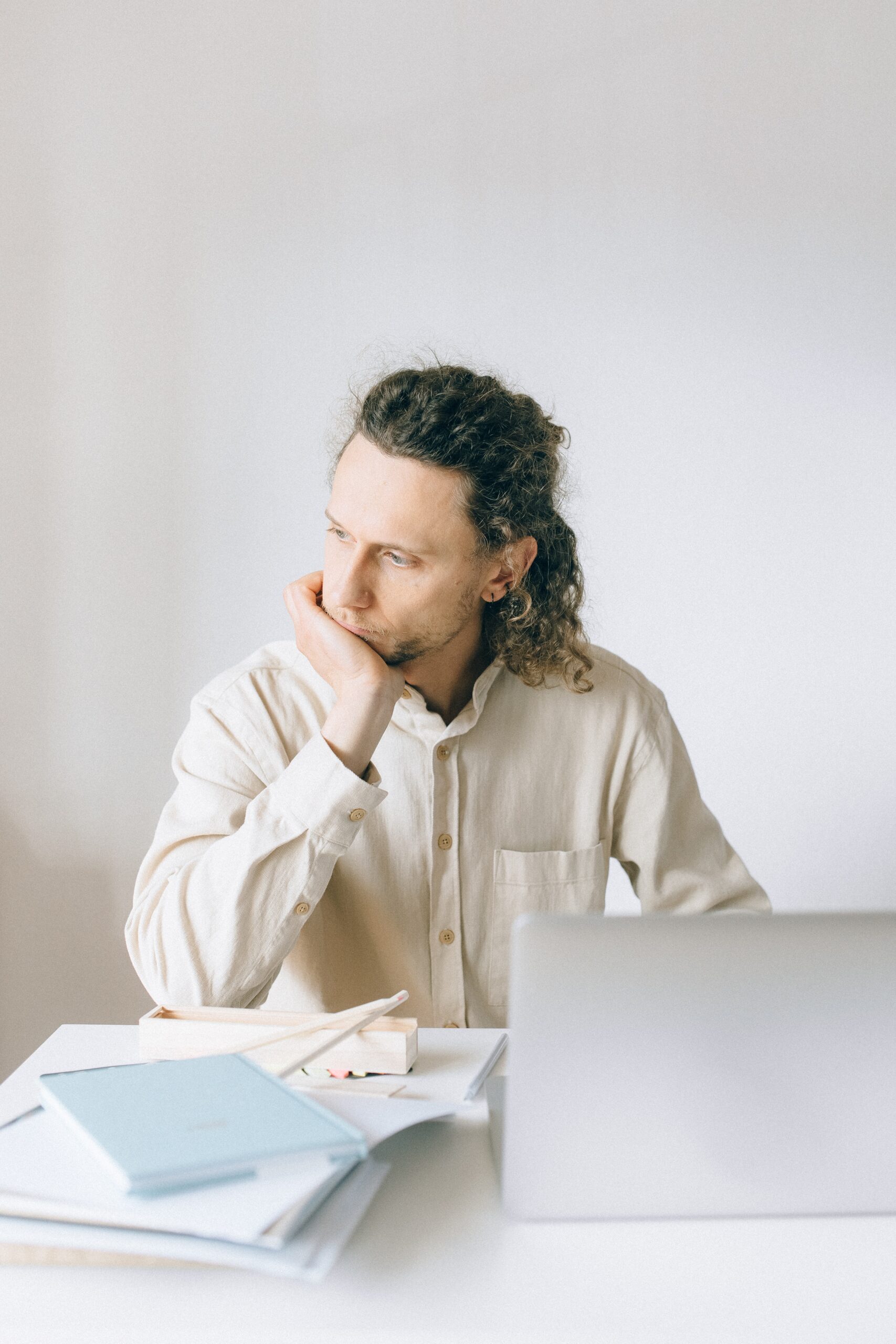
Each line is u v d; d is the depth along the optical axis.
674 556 2.07
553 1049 0.61
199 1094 0.65
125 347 1.98
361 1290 0.56
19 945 2.02
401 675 1.03
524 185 2.03
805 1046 0.62
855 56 2.05
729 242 2.05
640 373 2.05
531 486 1.08
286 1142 0.58
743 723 2.09
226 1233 0.52
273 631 2.01
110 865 2.02
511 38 2.02
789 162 2.05
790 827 2.11
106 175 1.97
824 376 2.07
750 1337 0.54
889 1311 0.56
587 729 1.22
